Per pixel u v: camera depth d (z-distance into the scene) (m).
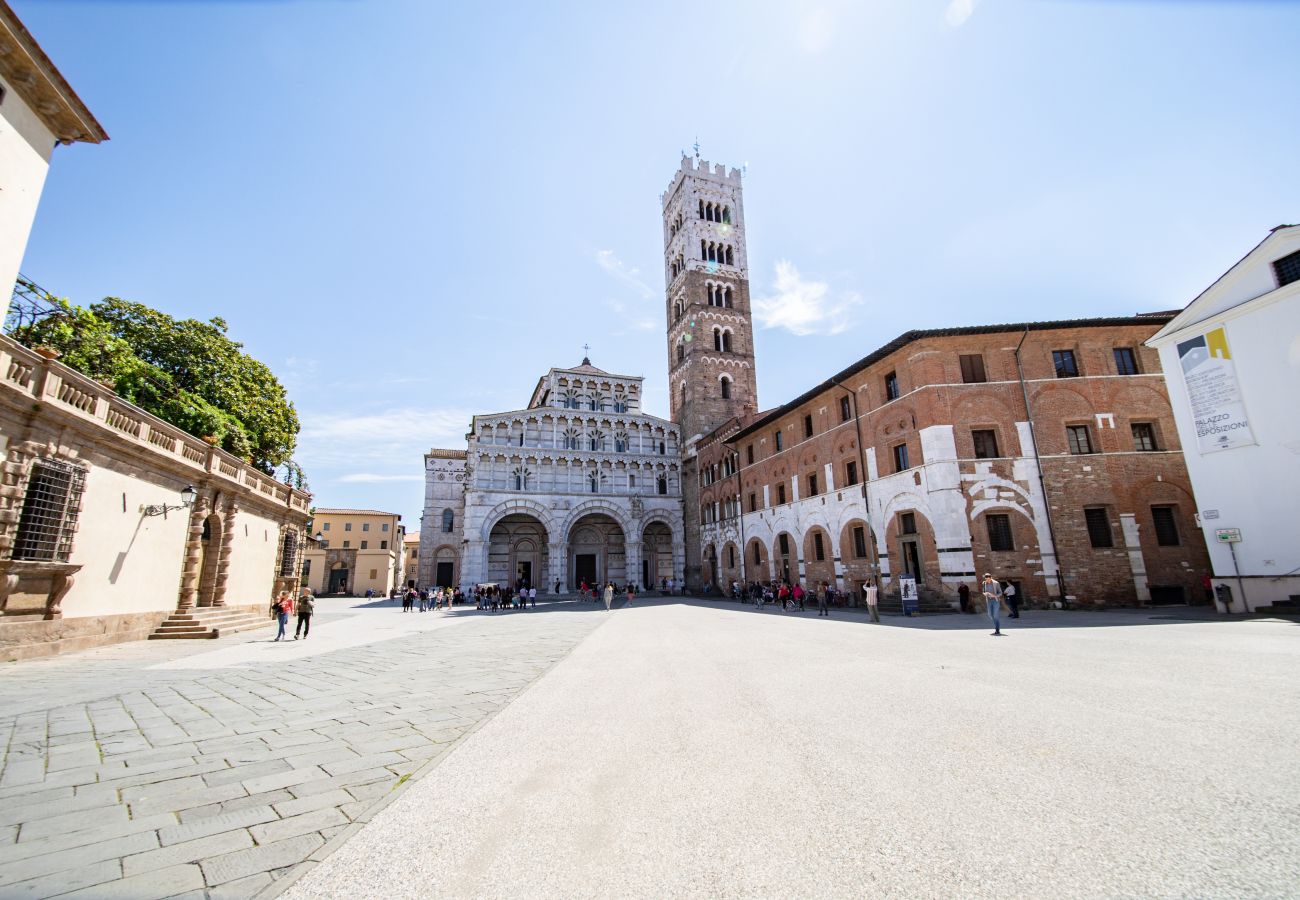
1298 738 7.01
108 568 19.77
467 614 44.66
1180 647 14.87
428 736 8.67
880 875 4.27
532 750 7.79
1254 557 23.98
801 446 45.59
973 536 31.22
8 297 15.90
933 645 17.50
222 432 32.16
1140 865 4.25
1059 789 5.73
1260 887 3.88
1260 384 24.19
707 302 78.50
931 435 32.56
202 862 4.75
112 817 5.72
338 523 98.94
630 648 19.25
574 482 67.62
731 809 5.57
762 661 15.14
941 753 6.97
